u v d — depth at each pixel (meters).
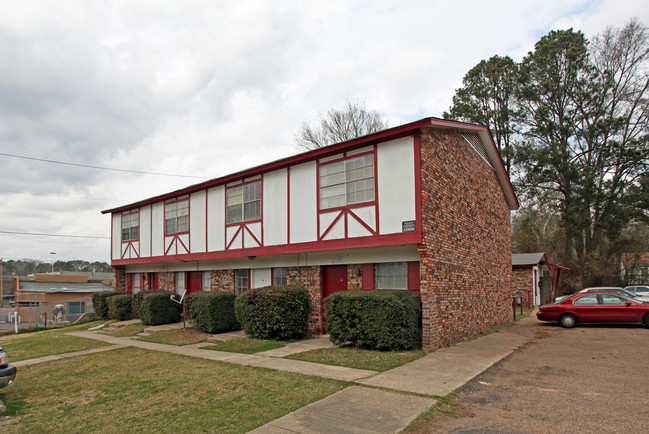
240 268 16.48
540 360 9.48
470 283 13.48
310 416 6.06
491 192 16.72
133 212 21.91
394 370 8.53
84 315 23.94
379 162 11.50
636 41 32.88
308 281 13.96
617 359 9.48
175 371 9.24
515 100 36.09
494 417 5.97
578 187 33.16
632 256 37.66
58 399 7.50
